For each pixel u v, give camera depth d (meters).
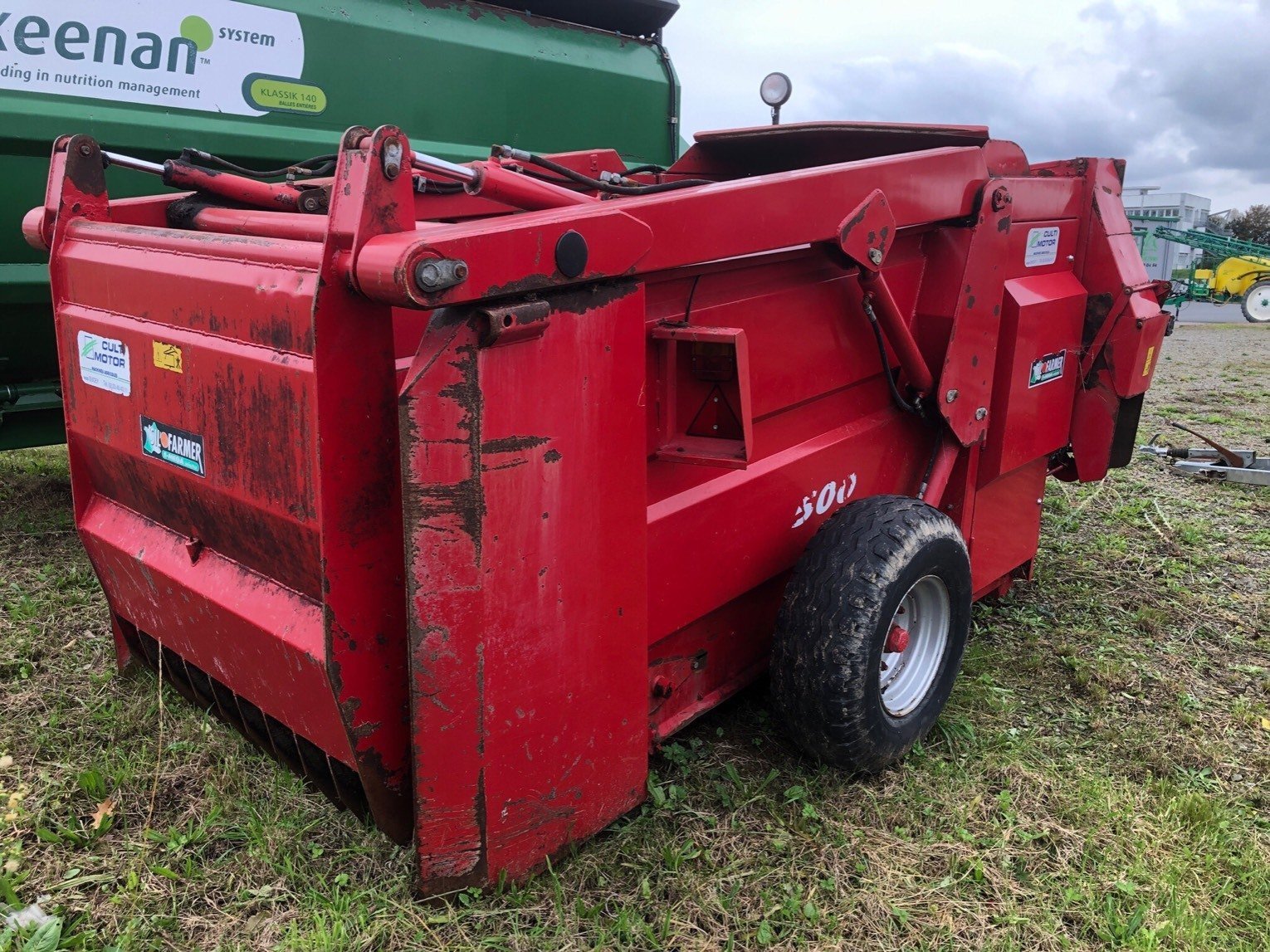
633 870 2.39
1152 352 3.96
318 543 1.99
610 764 2.36
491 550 1.95
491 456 1.91
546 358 1.96
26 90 3.72
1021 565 4.18
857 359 3.00
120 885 2.31
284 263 1.96
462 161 4.80
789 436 2.83
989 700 3.32
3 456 5.90
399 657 2.10
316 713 2.19
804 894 2.36
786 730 2.77
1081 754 3.07
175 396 2.27
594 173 3.90
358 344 1.88
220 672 2.51
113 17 3.83
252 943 2.14
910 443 3.31
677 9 5.60
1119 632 4.00
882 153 3.55
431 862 2.10
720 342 2.23
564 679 2.18
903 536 2.65
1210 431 7.80
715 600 2.68
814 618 2.58
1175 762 3.05
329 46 4.35
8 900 2.22
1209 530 5.24
